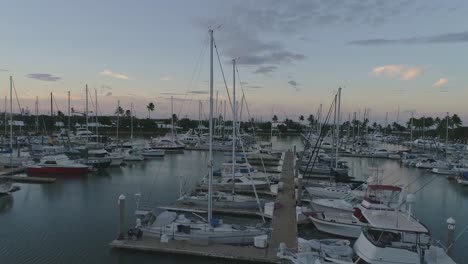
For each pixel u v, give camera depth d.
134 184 37.56
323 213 22.86
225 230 19.28
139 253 18.02
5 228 22.47
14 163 44.12
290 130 148.50
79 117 110.88
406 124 134.00
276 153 62.34
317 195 29.67
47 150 51.47
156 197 31.62
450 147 73.81
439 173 49.62
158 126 129.12
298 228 22.72
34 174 40.62
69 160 43.62
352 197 26.53
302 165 46.56
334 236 21.42
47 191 33.38
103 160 46.81
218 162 55.72
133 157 55.66
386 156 68.50
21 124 83.75
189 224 19.69
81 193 32.81
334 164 47.25
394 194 22.05
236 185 32.28
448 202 33.00
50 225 23.09
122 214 19.09
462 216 28.08
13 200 29.84
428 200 33.88
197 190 32.56
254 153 59.81
